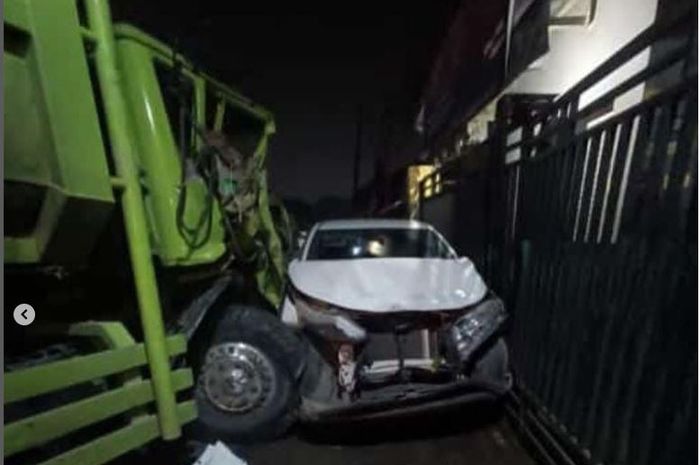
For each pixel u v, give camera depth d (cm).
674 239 228
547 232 391
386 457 388
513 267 477
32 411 222
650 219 251
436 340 416
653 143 254
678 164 229
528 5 691
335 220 618
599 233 307
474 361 414
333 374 398
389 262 504
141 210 281
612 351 280
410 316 414
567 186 357
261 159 545
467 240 718
